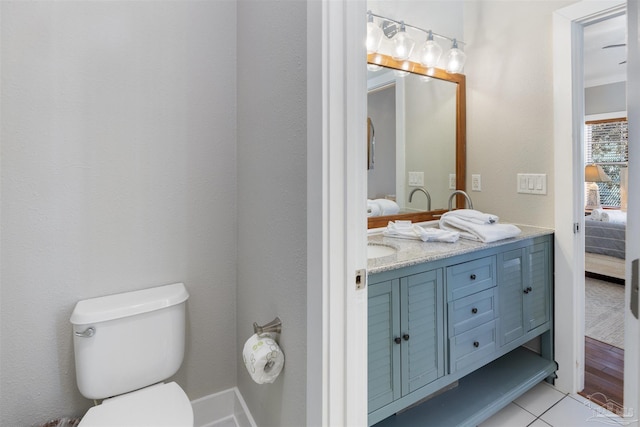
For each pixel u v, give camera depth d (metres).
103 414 1.13
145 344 1.34
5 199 1.23
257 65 1.35
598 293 3.36
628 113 0.55
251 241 1.46
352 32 0.90
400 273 1.40
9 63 1.22
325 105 0.87
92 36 1.36
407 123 2.24
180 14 1.53
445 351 1.56
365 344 0.95
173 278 1.55
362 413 0.95
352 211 0.91
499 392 1.77
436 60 2.21
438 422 1.57
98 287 1.40
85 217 1.37
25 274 1.27
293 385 1.10
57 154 1.31
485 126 2.31
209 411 1.66
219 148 1.64
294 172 1.05
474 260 1.66
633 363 0.56
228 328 1.70
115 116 1.41
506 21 2.16
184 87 1.55
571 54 1.84
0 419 1.25
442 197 2.38
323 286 0.89
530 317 1.92
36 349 1.30
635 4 0.54
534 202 2.06
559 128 1.91
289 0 1.07
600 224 3.75
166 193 1.52
